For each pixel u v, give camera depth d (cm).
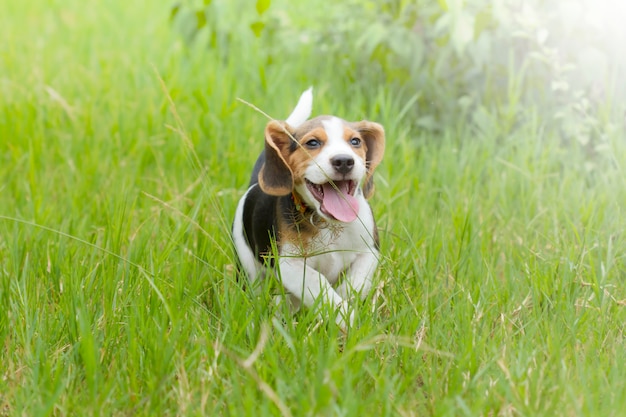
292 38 946
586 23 704
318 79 877
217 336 429
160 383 376
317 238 490
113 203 627
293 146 481
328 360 381
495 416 366
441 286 504
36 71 987
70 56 1078
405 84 802
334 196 468
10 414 375
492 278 504
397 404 368
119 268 495
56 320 452
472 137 761
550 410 355
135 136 797
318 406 340
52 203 664
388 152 704
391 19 812
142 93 890
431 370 401
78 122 827
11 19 1317
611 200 609
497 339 438
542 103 746
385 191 653
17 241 545
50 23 1291
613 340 438
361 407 357
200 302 496
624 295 502
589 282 502
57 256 525
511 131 754
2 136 802
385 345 423
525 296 496
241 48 927
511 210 636
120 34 1191
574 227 539
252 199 529
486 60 739
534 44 732
